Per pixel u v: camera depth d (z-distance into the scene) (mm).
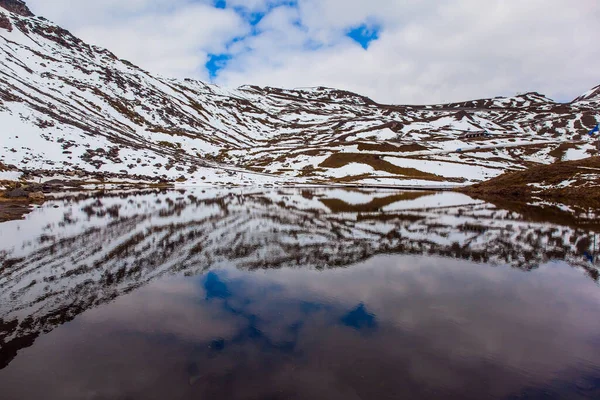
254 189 82375
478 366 9930
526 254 22531
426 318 12992
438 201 56344
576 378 9453
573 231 30078
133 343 10906
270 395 8484
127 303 13992
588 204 51156
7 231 27328
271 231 29328
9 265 18719
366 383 9016
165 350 10500
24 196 50219
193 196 61344
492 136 192000
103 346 10711
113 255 21047
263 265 19547
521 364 10062
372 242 25672
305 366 9734
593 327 12516
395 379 9203
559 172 71938
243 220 34812
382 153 143625
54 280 16516
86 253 21375
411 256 21906
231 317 12836
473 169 123938
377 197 63469
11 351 10438
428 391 8758
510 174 80812
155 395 8461
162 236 26578
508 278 17812
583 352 10820
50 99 126250
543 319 13062
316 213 40781
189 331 11703
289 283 16609
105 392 8570
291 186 94438
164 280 16781
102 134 112312
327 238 26859
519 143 166000
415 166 127375
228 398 8352
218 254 21688
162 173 97375
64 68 170875
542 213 41438
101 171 87812
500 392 8789
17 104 101438
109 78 182250
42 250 21859
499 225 32938
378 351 10602
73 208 41500
